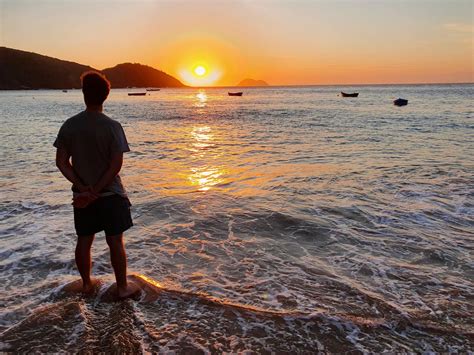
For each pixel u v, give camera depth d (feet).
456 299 12.93
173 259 15.99
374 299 12.85
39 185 28.99
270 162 37.22
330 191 26.12
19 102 234.58
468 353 10.21
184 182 29.35
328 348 10.44
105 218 12.25
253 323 11.51
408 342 10.69
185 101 263.70
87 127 11.59
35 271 14.96
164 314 11.98
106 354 10.11
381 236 18.49
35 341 10.59
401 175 30.60
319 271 14.96
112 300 12.71
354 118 93.20
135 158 40.75
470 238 18.28
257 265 15.46
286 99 265.95
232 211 21.93
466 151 41.91
